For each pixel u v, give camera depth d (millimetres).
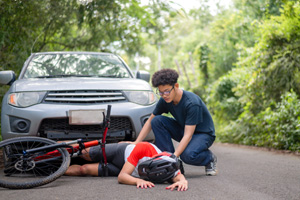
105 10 10102
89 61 5957
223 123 13750
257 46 10633
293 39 9711
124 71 5879
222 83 14336
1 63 9258
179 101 4285
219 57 20391
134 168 3834
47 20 10320
